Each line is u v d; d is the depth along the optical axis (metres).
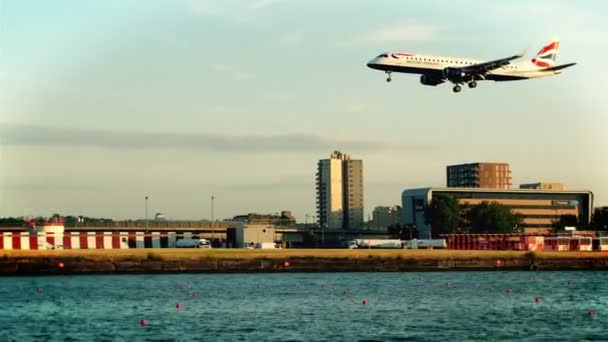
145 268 169.12
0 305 108.69
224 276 162.00
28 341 80.44
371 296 120.62
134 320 94.69
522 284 142.75
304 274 169.75
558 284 142.62
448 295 122.12
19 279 152.25
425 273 175.12
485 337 82.81
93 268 166.50
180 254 174.12
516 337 82.81
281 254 178.88
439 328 88.62
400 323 92.44
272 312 101.94
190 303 111.19
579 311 103.19
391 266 181.50
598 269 189.88
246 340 81.00
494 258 186.88
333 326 90.19
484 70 199.12
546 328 88.62
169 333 85.25
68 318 96.31
